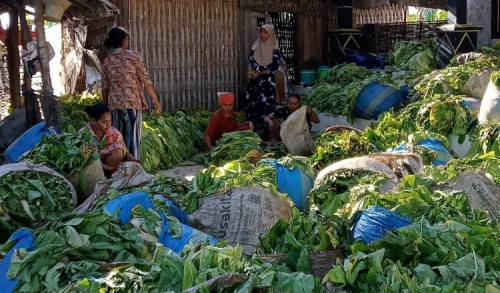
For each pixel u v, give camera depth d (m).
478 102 7.94
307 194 5.96
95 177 5.89
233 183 5.12
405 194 4.57
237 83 11.93
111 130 6.57
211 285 3.24
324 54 13.39
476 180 5.02
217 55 11.59
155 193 4.98
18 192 5.11
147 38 10.65
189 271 3.44
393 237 3.71
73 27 12.62
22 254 3.76
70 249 3.79
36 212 5.12
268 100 10.69
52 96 7.27
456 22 12.41
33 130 6.89
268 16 12.33
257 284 3.31
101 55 11.11
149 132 8.59
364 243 3.72
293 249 3.85
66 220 4.09
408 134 7.34
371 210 4.21
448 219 4.25
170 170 8.52
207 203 4.90
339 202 5.22
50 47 8.38
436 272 3.57
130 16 10.41
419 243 3.69
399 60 11.48
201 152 9.79
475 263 3.56
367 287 3.44
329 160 6.72
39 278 3.67
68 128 7.57
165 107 10.97
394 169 5.63
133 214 4.43
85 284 3.44
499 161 5.99
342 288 3.45
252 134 8.38
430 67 11.12
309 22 13.09
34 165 5.40
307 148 8.14
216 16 11.50
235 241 4.71
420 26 12.30
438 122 7.59
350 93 9.41
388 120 7.84
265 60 10.67
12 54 9.29
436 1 13.80
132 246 3.97
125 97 7.32
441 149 6.74
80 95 11.82
